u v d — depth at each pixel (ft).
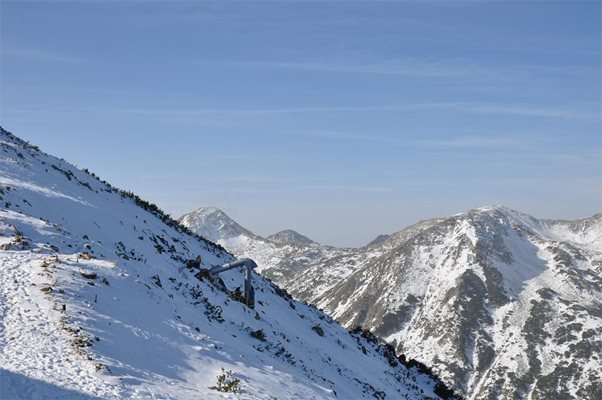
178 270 98.17
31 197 98.17
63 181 125.39
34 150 151.43
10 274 61.77
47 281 61.00
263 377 61.98
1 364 41.98
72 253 77.25
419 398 127.34
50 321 52.21
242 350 69.87
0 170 109.29
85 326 53.16
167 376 50.90
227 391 52.24
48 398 38.24
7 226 76.95
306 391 64.44
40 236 78.48
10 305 53.93
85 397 39.99
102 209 117.08
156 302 69.62
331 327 156.87
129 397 42.50
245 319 93.30
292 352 91.66
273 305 129.90
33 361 43.91
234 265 110.73
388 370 142.51
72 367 44.62
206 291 94.58
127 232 107.86
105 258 80.48
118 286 67.41
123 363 48.80
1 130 159.84
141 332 57.93
